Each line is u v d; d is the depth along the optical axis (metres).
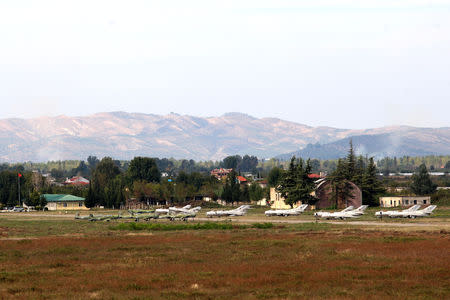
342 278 57.66
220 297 48.47
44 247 90.00
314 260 72.25
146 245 92.75
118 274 61.78
